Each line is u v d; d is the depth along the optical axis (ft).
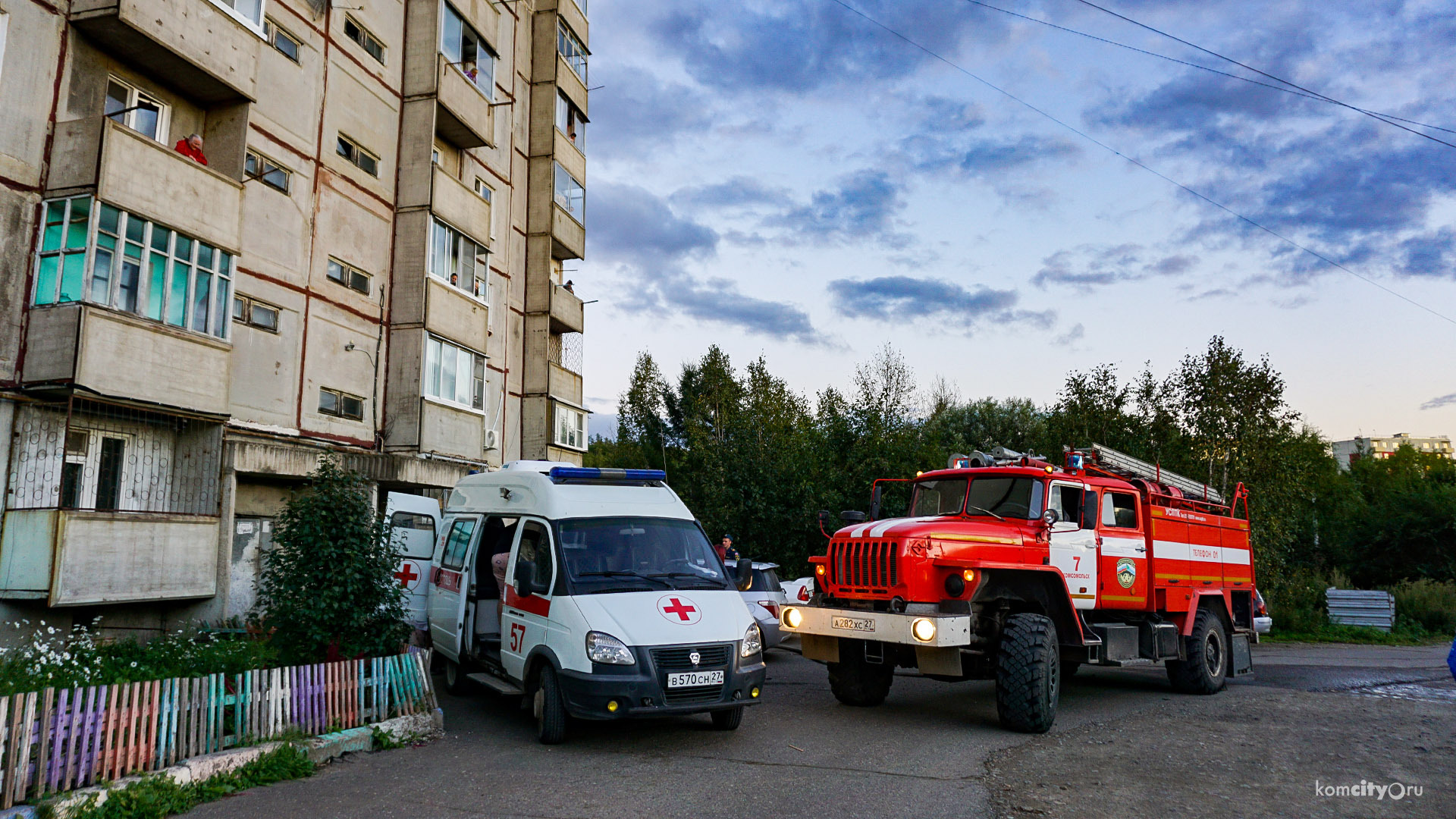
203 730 21.38
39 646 25.44
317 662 27.66
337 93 58.34
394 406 61.36
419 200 63.36
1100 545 33.81
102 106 41.88
